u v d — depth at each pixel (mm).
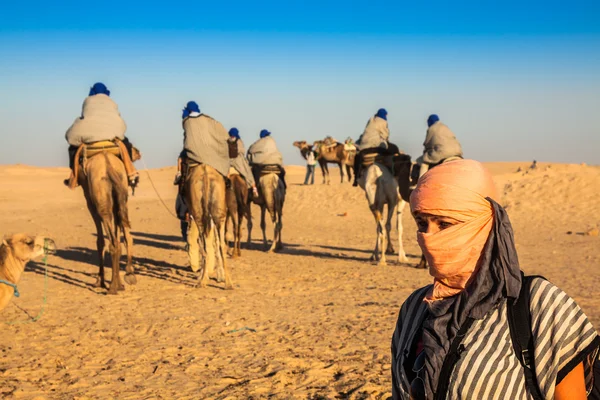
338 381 6430
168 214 30391
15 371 6973
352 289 12148
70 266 15211
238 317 9578
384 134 15734
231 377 6703
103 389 6367
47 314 9883
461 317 2184
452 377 2158
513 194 29734
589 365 2119
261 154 18594
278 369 6918
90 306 10508
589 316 9062
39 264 15453
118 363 7289
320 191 33750
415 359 2324
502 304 2168
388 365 6930
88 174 11219
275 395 6078
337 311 9930
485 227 2207
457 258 2205
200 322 9266
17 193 38531
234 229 17172
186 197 12062
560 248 18672
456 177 2232
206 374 6836
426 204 2240
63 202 35250
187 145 11812
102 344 8133
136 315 9789
